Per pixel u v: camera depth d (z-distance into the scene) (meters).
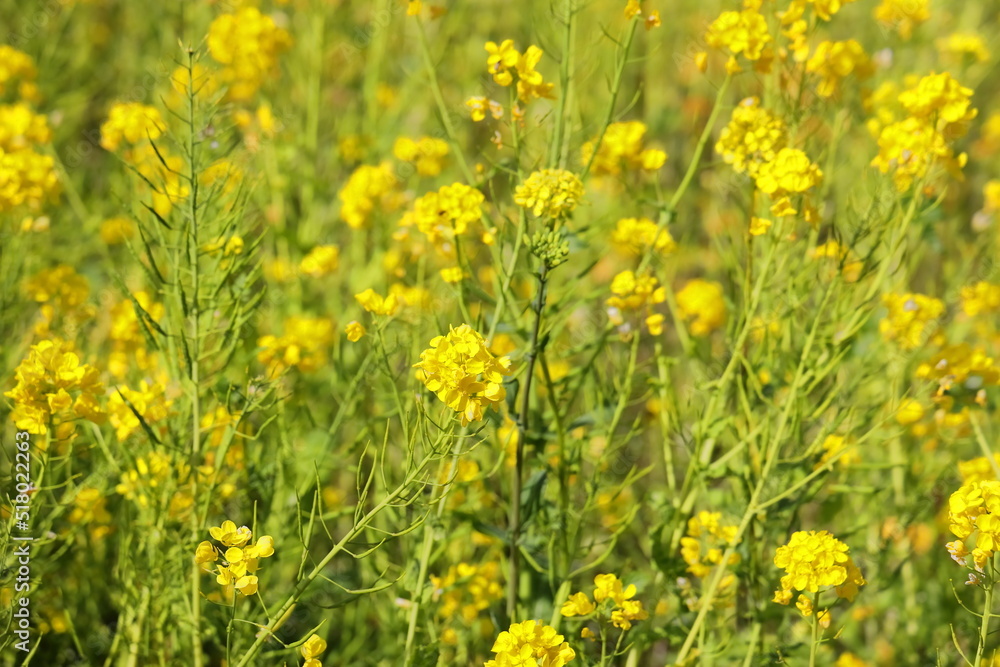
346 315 3.95
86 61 5.84
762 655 2.82
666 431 3.07
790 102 3.12
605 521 3.45
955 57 4.50
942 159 2.79
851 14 5.61
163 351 2.68
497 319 2.59
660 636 2.74
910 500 3.40
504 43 2.60
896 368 3.36
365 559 2.99
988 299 3.32
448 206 2.65
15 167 3.02
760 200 3.10
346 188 3.60
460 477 3.02
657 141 5.69
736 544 2.61
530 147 3.38
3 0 5.71
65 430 2.63
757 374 3.01
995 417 3.69
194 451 2.59
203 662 2.81
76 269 4.22
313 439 3.16
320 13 4.71
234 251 2.68
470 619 2.99
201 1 5.08
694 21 5.64
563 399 2.90
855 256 3.21
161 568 2.69
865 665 3.27
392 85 5.76
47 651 3.12
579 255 4.45
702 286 3.56
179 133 2.88
